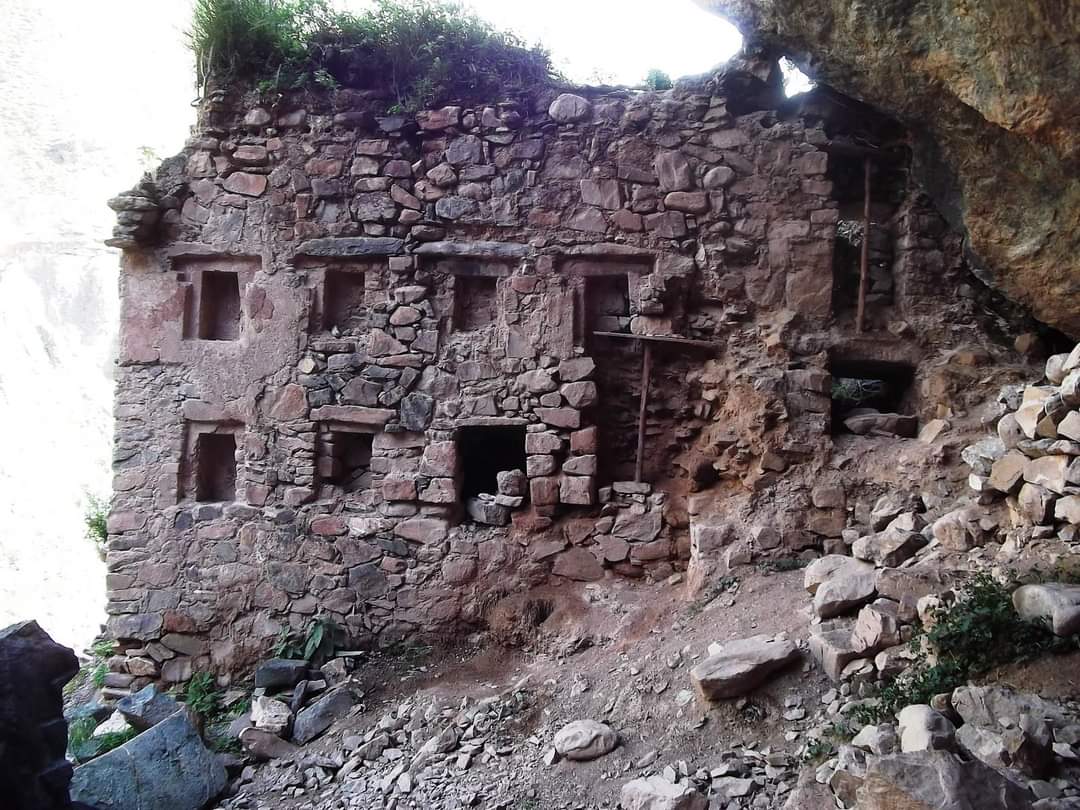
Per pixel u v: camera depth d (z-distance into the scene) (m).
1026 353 6.54
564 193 6.90
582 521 6.73
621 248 6.79
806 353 6.63
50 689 3.78
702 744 4.12
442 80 7.10
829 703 4.06
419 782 4.68
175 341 7.25
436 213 7.02
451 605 6.74
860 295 6.75
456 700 5.72
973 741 3.11
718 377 6.71
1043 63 4.22
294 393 7.10
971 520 4.75
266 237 7.21
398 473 6.95
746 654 4.45
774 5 5.52
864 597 4.54
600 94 7.15
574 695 5.16
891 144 6.96
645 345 6.77
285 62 7.21
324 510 7.01
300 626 6.90
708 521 6.35
